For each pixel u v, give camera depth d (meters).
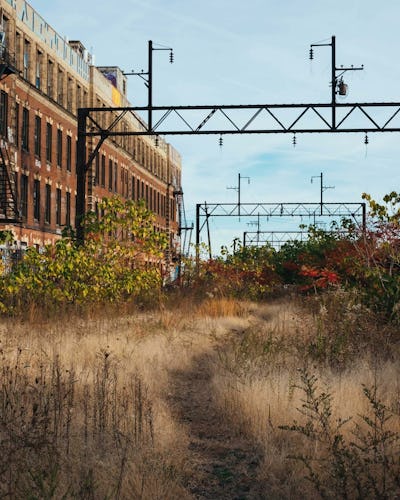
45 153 40.41
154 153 74.00
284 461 6.62
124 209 22.92
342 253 23.64
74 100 45.88
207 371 12.26
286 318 20.30
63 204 43.62
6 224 34.28
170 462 6.65
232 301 25.73
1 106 34.34
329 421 7.60
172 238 82.56
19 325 16.20
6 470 5.55
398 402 8.27
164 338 15.45
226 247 37.44
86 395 8.38
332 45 27.72
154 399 9.26
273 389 9.10
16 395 7.82
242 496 6.12
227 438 8.03
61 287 20.41
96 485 5.70
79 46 49.88
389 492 5.66
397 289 14.62
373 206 16.27
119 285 21.81
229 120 28.38
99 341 13.91
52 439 6.65
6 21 35.09
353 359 11.64
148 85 28.64
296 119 27.98
